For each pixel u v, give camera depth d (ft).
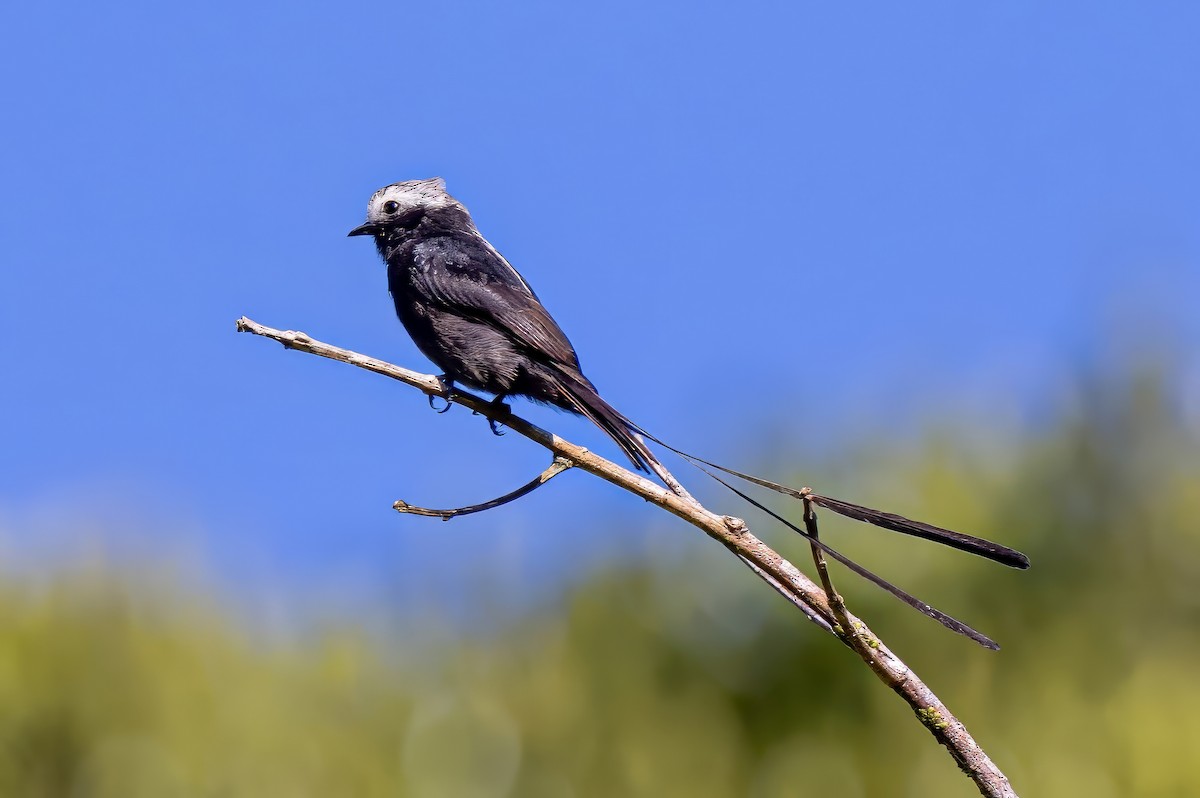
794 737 43.09
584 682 44.52
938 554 43.19
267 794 40.65
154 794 39.50
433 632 44.88
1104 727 41.55
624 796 43.27
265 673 42.45
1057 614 43.16
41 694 39.75
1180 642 43.27
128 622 41.32
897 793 41.86
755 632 44.06
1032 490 44.50
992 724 42.06
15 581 41.27
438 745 43.27
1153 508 44.57
